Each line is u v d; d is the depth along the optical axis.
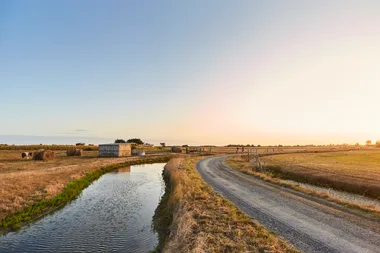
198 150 106.75
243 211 18.31
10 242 16.33
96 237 17.23
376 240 12.94
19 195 24.19
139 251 15.12
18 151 84.38
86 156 71.50
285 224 15.44
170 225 17.73
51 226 19.19
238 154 89.88
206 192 23.86
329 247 12.09
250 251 11.35
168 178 38.06
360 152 94.44
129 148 78.62
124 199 27.66
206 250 11.33
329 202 21.06
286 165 48.44
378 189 25.70
